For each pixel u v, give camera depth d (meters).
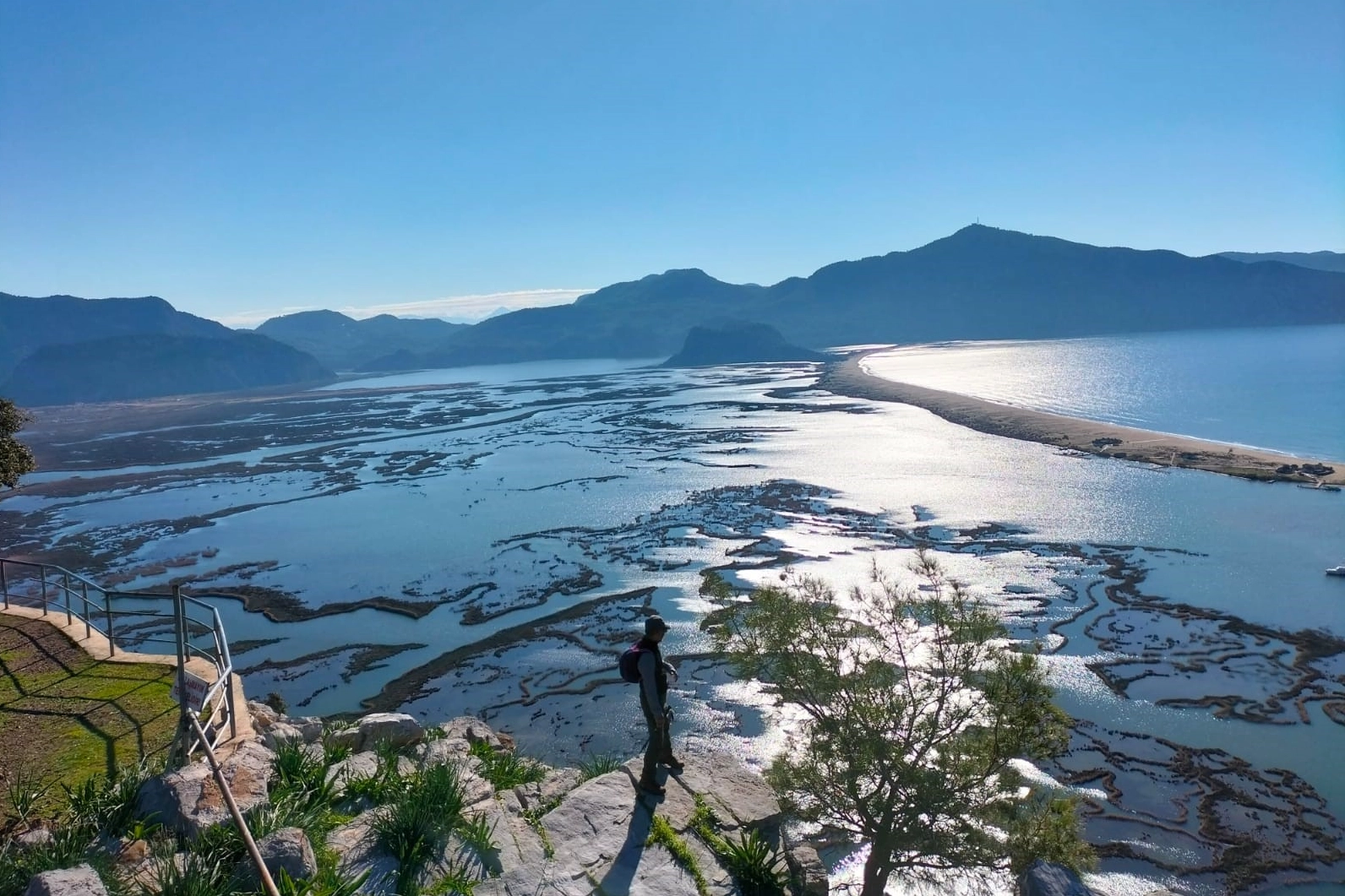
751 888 9.26
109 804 9.41
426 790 9.68
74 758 11.39
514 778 12.30
